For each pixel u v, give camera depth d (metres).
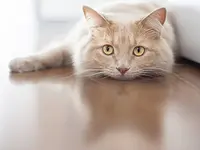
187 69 0.47
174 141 0.26
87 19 0.43
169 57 0.43
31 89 0.39
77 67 0.45
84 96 0.36
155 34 0.41
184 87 0.40
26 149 0.25
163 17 0.41
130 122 0.29
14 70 0.46
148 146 0.25
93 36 0.42
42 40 0.71
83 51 0.43
